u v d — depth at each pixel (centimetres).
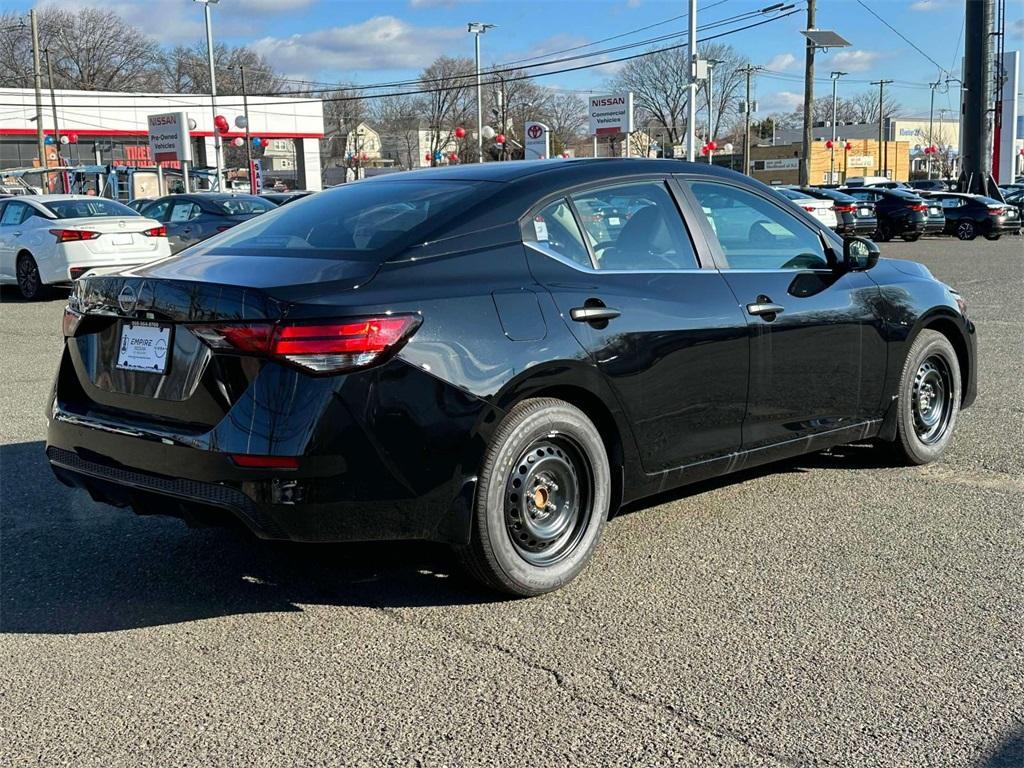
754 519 469
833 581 394
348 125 8700
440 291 352
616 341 388
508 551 369
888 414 523
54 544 448
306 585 399
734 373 432
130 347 367
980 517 468
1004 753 271
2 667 331
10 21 8494
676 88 7831
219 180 3828
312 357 326
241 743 282
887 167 8931
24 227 1463
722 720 291
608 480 398
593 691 309
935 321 550
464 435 347
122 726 293
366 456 332
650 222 427
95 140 5347
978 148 3472
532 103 8000
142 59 9100
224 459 331
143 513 369
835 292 482
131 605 381
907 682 312
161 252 1494
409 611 373
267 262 368
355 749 278
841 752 273
